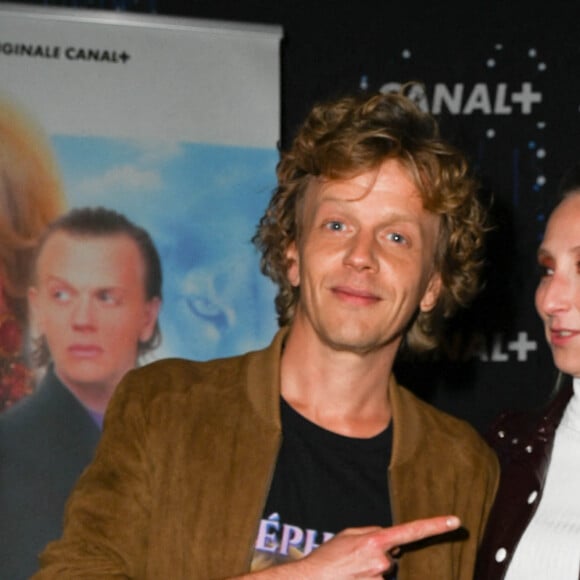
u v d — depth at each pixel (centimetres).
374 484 222
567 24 420
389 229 222
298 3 411
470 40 417
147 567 215
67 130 358
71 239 356
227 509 216
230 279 363
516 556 228
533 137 419
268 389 225
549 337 232
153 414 222
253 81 367
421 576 224
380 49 414
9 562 346
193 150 363
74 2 400
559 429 240
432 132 231
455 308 252
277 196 244
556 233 229
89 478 220
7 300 353
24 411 352
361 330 218
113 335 357
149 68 363
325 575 196
